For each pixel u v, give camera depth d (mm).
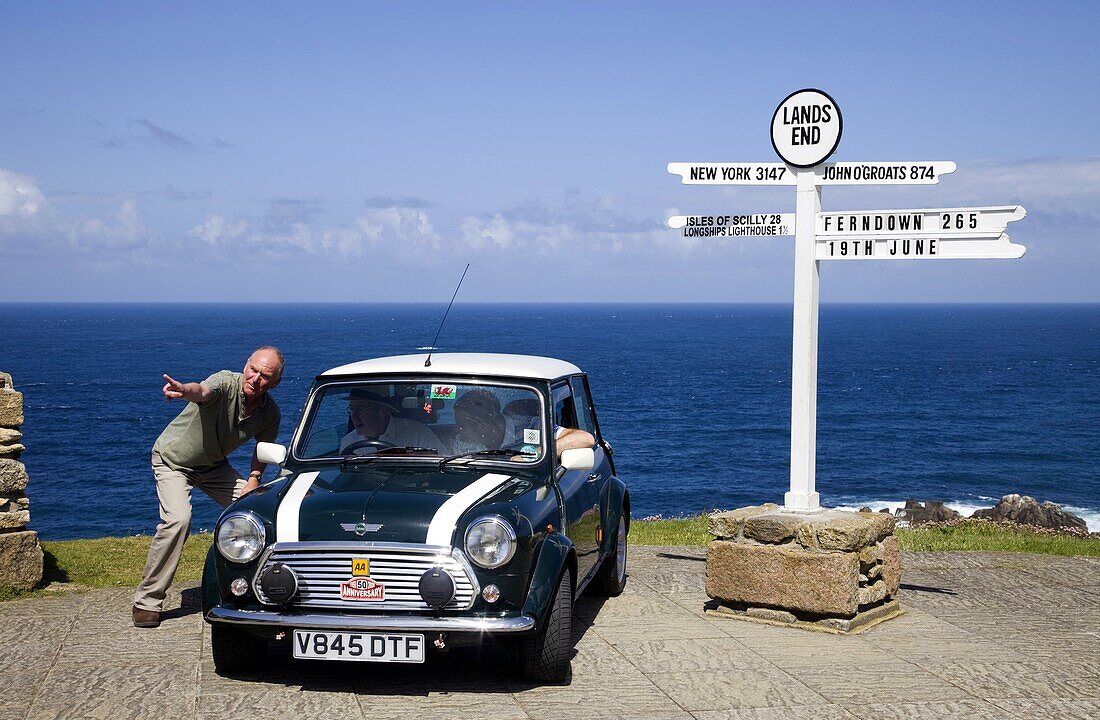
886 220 7613
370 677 5996
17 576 8195
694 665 6293
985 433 60062
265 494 6078
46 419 62500
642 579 9031
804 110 7746
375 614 5504
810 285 7734
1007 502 30422
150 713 5328
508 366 7102
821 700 5660
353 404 6844
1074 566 10023
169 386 6785
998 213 7324
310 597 5566
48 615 7434
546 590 5648
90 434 55812
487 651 6559
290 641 5645
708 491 41406
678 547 11070
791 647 6730
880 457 50531
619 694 5719
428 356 7371
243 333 192750
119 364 111125
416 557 5496
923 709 5539
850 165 7742
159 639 6793
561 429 7027
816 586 7086
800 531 7172
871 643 6863
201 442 7258
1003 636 7129
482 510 5660
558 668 5809
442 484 6055
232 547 5680
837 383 95625
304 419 6871
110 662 6254
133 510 35219
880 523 7422
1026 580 9273
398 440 6684
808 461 7672
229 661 5930
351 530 5586
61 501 36844
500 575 5500
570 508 6531
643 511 37375
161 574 7121
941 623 7496
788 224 7832
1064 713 5508
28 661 6270
